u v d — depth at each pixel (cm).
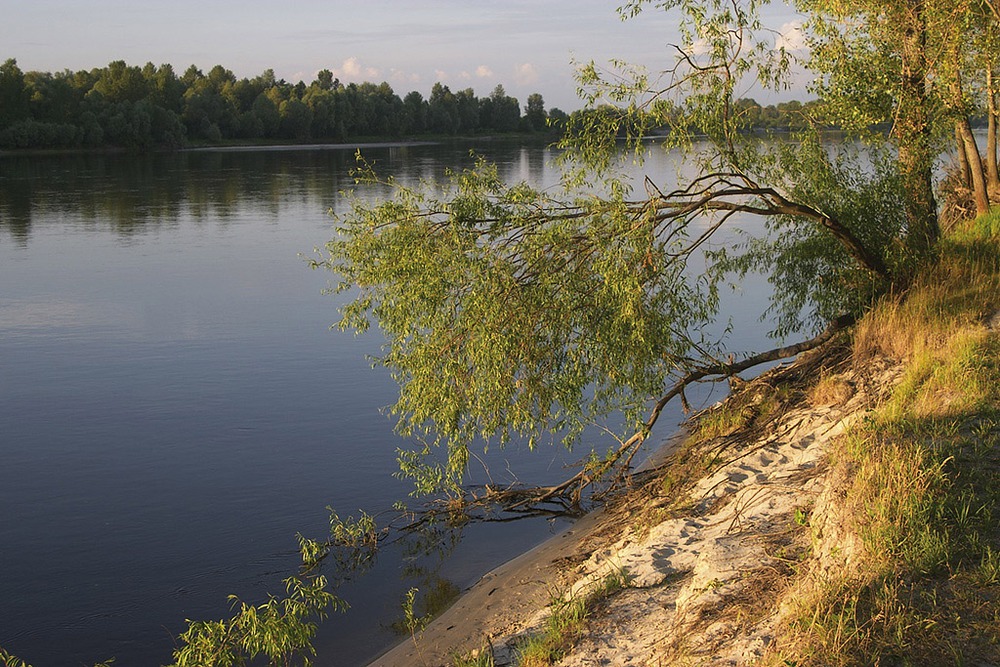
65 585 983
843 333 1243
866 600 539
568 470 1293
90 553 1056
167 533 1109
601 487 1212
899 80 1286
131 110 10662
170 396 1653
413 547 1069
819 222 1169
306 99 13488
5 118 9912
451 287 1047
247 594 962
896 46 1313
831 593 545
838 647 496
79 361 1880
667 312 1086
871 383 1065
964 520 601
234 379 1755
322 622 903
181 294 2566
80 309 2362
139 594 962
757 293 2416
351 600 941
